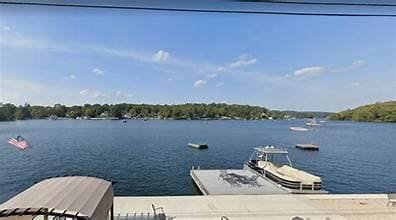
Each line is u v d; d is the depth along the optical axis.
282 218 4.57
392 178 7.73
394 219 4.55
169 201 5.25
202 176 7.75
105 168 5.98
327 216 4.70
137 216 4.41
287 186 6.68
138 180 6.34
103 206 2.84
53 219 2.46
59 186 2.93
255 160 9.48
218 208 4.98
